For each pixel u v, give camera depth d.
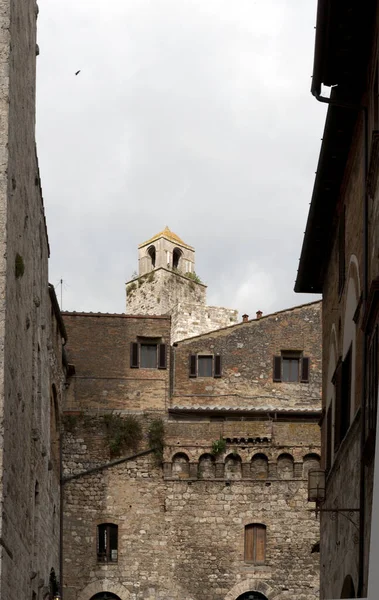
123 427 53.72
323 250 33.44
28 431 30.56
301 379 56.50
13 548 25.81
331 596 30.33
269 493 53.56
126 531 52.69
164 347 55.75
